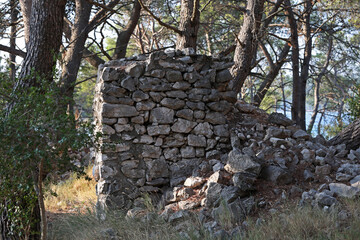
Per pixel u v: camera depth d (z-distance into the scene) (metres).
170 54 7.09
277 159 6.70
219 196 5.93
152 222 6.01
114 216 6.30
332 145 7.74
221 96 7.43
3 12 14.74
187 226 5.66
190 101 7.13
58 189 9.77
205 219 5.74
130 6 17.06
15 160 4.95
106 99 6.68
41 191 5.41
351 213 5.09
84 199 9.15
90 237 5.95
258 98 15.29
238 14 17.11
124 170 6.73
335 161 6.77
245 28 10.77
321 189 5.87
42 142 4.96
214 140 7.21
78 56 12.47
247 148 6.66
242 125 7.68
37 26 6.96
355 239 4.45
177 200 6.46
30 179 5.31
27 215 6.16
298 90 15.04
